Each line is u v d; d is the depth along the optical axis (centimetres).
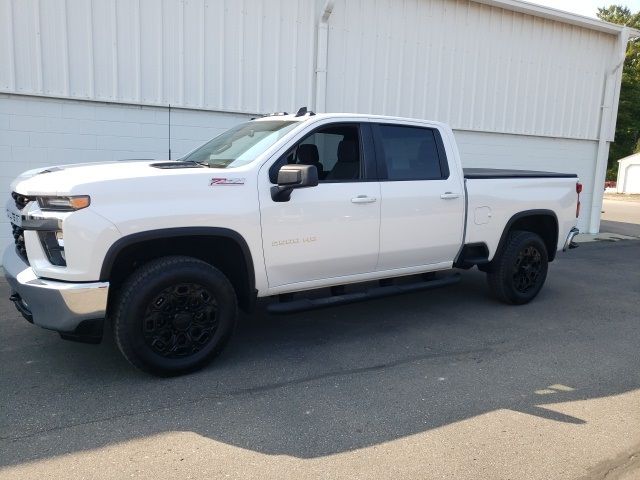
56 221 374
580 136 1320
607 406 388
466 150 1172
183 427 345
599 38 1300
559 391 412
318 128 480
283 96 926
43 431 336
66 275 375
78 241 370
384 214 505
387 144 522
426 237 539
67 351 466
